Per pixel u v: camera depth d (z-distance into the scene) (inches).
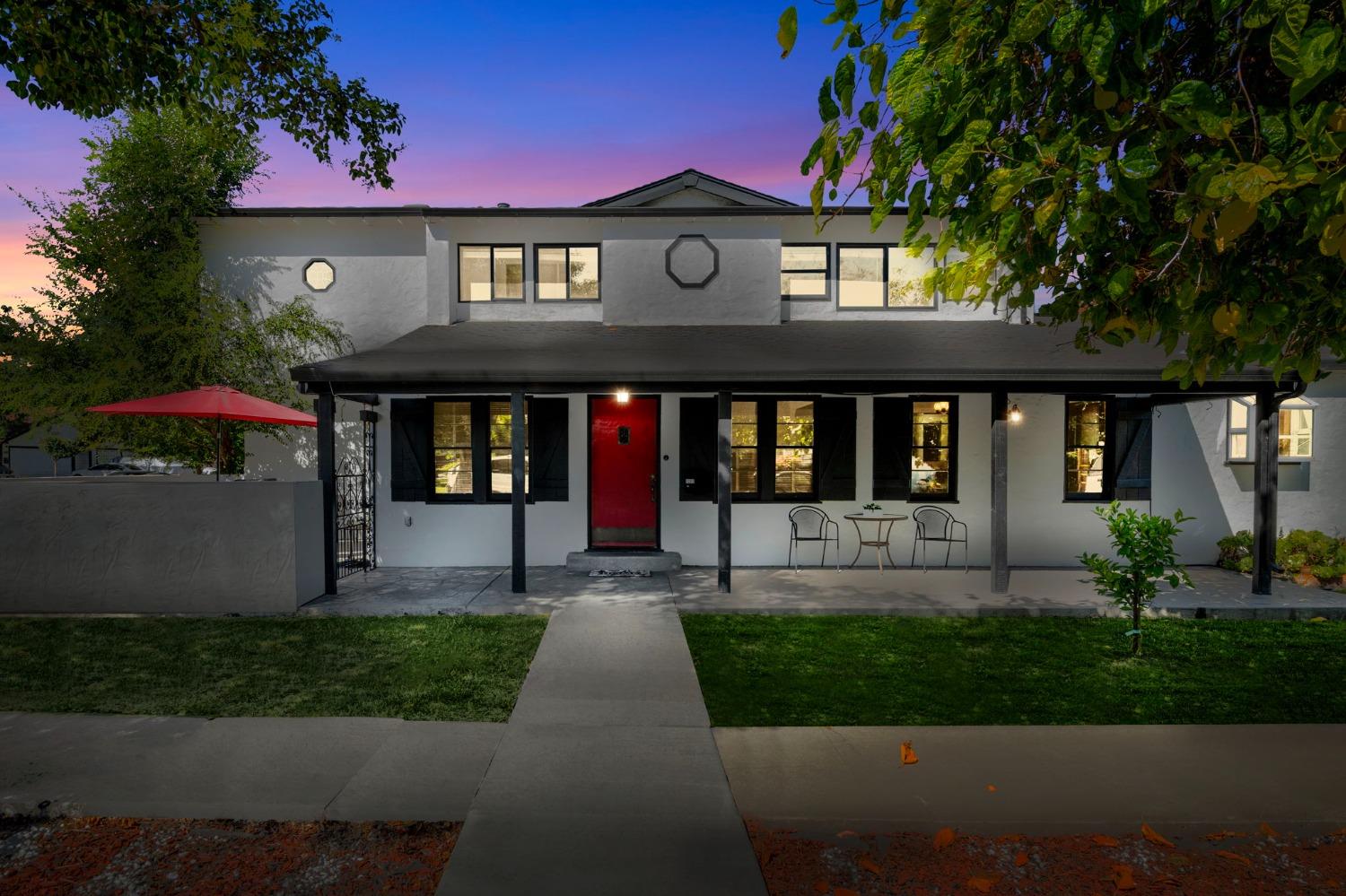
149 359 435.2
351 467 432.1
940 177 110.4
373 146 358.0
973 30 95.6
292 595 319.3
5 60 238.1
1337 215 83.7
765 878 128.5
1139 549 258.8
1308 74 76.2
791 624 306.2
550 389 350.3
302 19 322.3
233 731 188.9
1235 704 216.8
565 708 207.5
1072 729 194.2
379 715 203.3
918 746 182.7
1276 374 122.3
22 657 255.8
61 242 452.4
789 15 98.7
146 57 264.7
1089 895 125.0
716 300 456.1
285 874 130.5
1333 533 424.8
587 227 462.0
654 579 389.1
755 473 438.3
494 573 406.0
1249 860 136.0
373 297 446.3
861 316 467.8
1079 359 360.5
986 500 431.8
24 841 140.6
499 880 123.4
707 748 180.2
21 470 997.2
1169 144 93.3
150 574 321.4
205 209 446.0
